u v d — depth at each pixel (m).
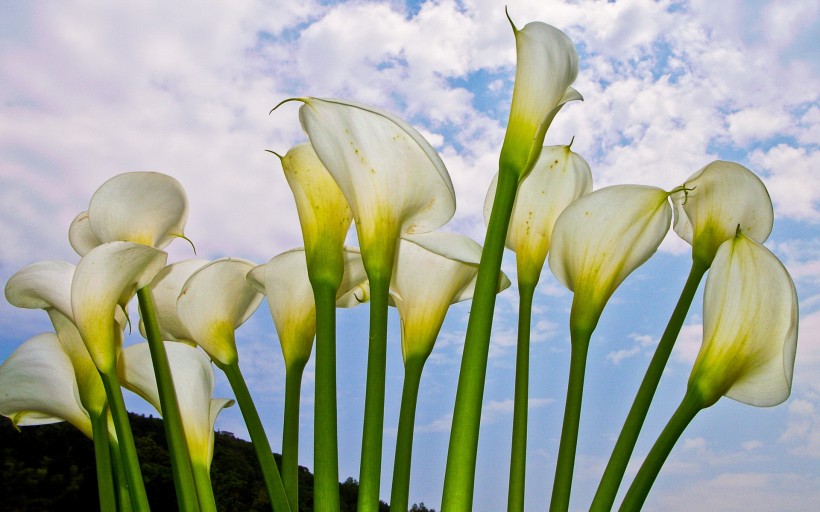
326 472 0.77
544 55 0.77
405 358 0.90
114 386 0.84
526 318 0.92
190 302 0.93
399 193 0.80
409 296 0.90
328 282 0.81
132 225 0.93
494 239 0.75
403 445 0.85
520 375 0.88
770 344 0.79
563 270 0.89
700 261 0.87
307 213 0.82
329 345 0.80
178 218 0.96
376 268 0.79
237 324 0.97
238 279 0.95
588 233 0.86
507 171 0.77
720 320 0.79
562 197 0.96
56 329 0.92
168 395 0.87
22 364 0.99
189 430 0.94
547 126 0.79
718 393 0.78
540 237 0.95
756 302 0.78
